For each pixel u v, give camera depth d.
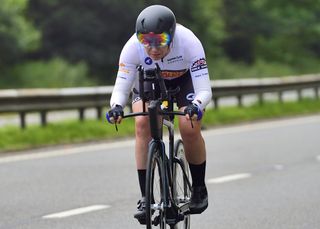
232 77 149.62
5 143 37.97
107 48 140.62
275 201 23.27
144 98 15.20
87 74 132.75
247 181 27.38
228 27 179.62
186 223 17.39
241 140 41.81
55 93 44.97
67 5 138.75
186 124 15.80
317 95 76.31
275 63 177.00
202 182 16.62
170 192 15.71
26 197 24.05
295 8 192.12
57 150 37.03
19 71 116.69
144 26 14.52
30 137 40.00
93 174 28.92
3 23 118.69
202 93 15.41
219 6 175.38
